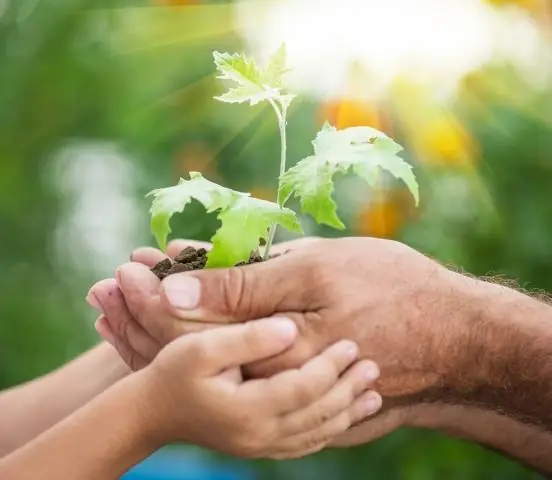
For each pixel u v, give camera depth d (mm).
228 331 671
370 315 710
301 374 673
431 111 979
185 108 1028
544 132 990
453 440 1022
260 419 671
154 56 1034
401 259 725
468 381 738
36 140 1084
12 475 667
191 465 1093
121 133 1051
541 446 805
